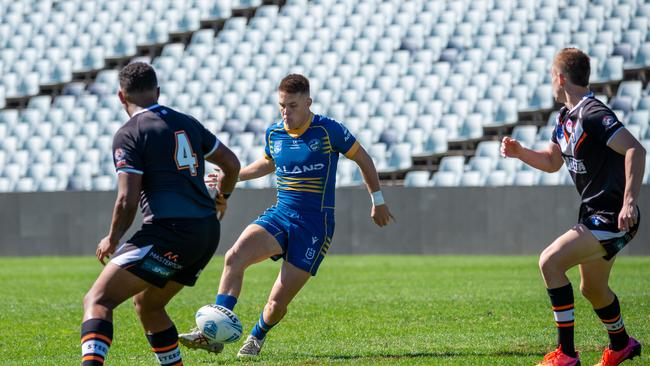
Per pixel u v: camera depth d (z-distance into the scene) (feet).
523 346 84.28
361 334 95.50
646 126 250.37
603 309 73.92
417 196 228.84
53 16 354.74
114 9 351.46
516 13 300.81
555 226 219.00
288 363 76.59
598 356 78.79
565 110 72.84
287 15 326.24
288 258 80.89
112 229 59.88
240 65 314.76
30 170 292.40
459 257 219.41
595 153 70.08
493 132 273.33
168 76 317.83
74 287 159.22
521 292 136.36
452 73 289.12
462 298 128.98
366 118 281.74
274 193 234.99
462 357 78.02
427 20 308.60
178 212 60.70
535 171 246.27
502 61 287.07
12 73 340.18
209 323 64.85
